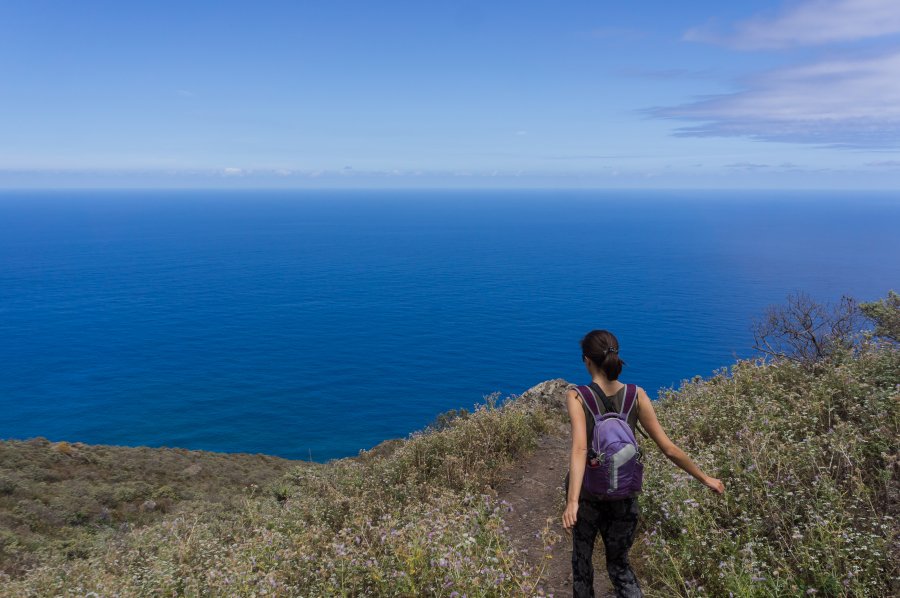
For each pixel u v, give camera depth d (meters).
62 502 14.80
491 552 4.75
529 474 8.77
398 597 4.16
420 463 9.09
